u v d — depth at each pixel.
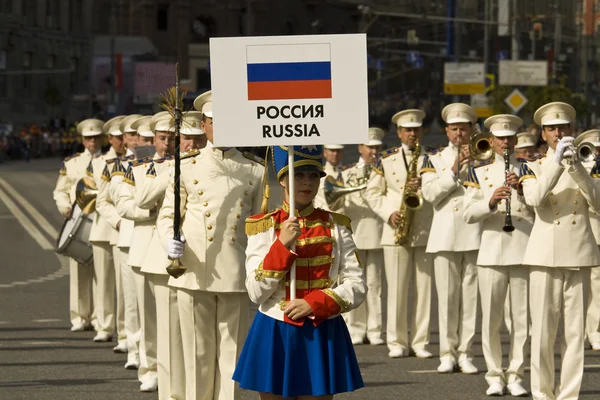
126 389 18.91
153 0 170.50
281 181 12.70
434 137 117.00
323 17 178.62
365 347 24.31
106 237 23.78
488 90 80.19
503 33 121.81
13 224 49.91
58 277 34.25
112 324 24.09
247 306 16.06
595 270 23.89
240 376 12.45
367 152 25.06
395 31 181.12
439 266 21.12
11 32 157.62
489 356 18.95
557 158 16.92
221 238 15.79
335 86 12.49
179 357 16.69
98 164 24.31
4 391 18.64
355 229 24.61
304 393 12.16
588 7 199.25
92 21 176.88
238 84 12.55
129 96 128.62
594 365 21.86
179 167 15.54
